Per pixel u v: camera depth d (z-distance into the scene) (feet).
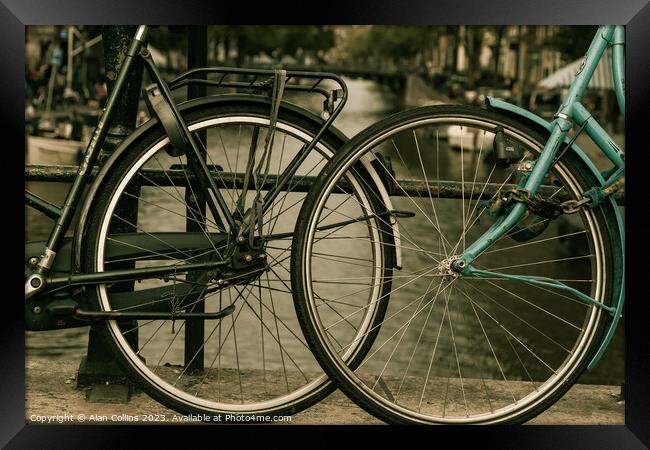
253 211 9.14
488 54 175.63
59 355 29.94
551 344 32.37
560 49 120.16
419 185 10.89
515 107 9.16
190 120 9.23
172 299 9.26
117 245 9.32
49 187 56.54
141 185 10.88
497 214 9.35
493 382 11.49
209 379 11.30
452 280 9.32
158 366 11.28
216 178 10.65
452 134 98.78
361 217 9.24
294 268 8.98
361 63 317.63
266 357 27.96
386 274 9.31
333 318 28.37
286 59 273.13
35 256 9.20
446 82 201.46
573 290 9.25
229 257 9.19
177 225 21.66
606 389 11.71
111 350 9.22
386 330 25.82
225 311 9.23
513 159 9.12
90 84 108.99
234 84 9.32
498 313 34.30
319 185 8.97
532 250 46.52
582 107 9.30
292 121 9.34
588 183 9.30
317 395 9.43
